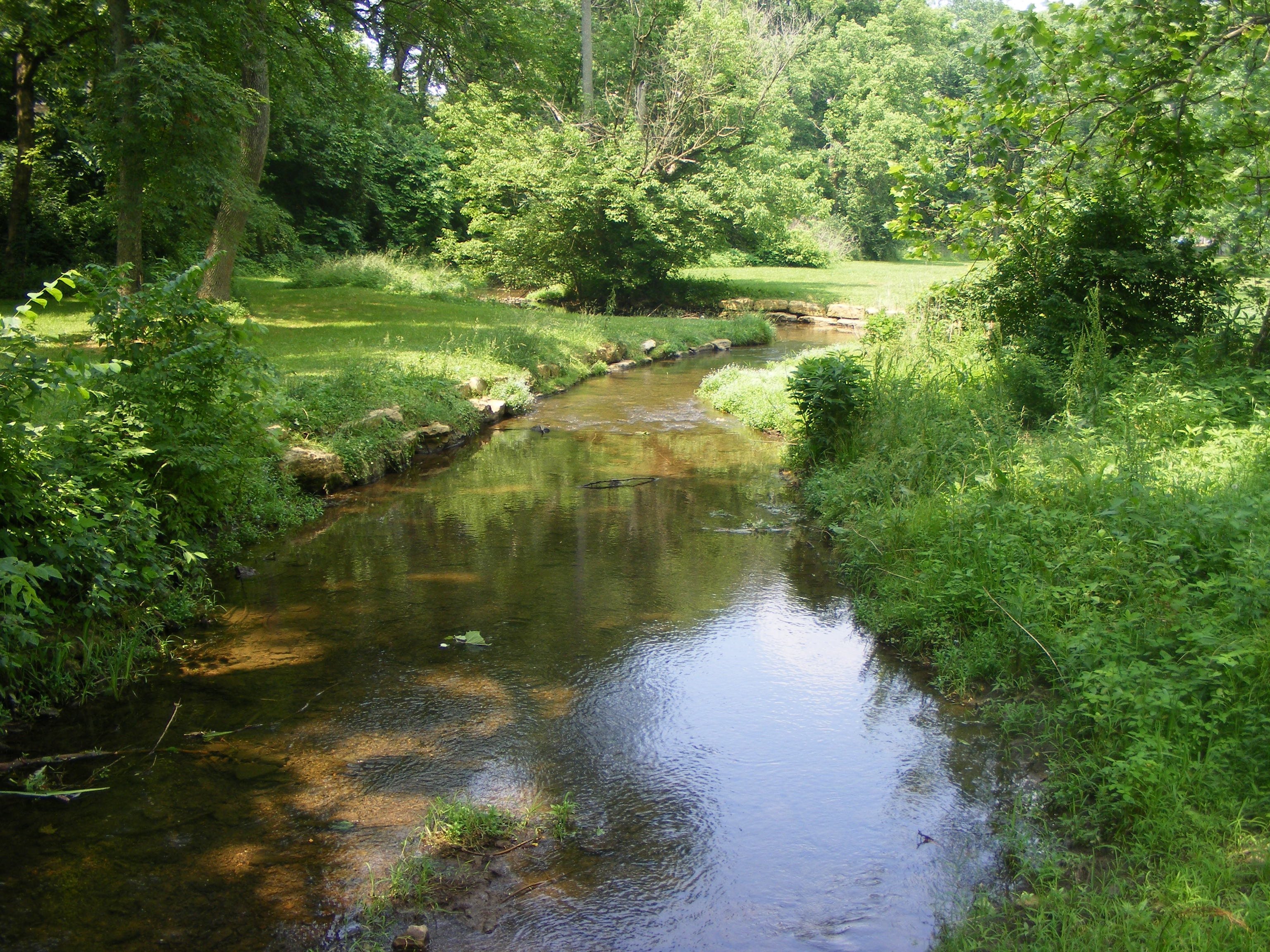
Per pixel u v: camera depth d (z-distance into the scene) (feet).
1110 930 10.28
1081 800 13.65
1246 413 29.17
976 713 16.98
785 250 153.28
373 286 89.35
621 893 11.93
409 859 12.46
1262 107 37.50
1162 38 32.27
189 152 45.37
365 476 34.19
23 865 12.26
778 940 11.07
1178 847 11.71
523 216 102.53
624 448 41.37
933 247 38.09
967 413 32.24
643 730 16.31
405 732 16.10
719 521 30.01
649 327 79.71
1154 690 14.06
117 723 16.31
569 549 26.89
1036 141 36.91
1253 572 15.85
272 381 24.62
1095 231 37.65
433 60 72.59
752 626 21.26
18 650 16.78
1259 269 37.96
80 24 48.88
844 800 14.17
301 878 12.12
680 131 107.65
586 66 103.55
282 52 54.39
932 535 23.44
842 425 34.78
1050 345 36.29
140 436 21.53
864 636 20.75
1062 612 18.24
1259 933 9.68
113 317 23.02
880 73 176.76
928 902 11.75
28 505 17.35
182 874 12.13
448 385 44.65
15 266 60.13
